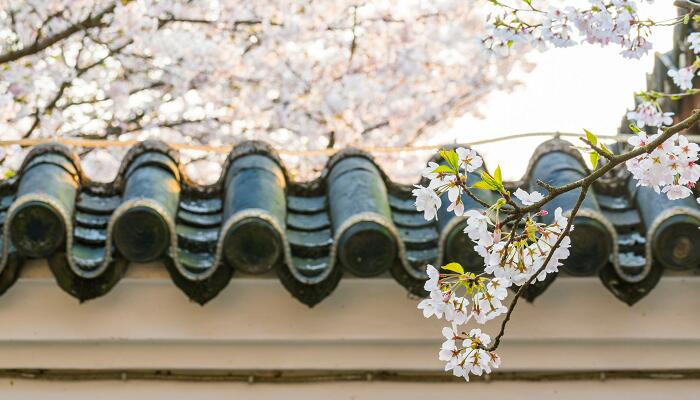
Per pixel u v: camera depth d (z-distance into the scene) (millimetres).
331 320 3244
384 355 3336
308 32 8977
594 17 2941
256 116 9141
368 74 9273
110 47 9016
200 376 3355
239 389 3363
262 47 9000
